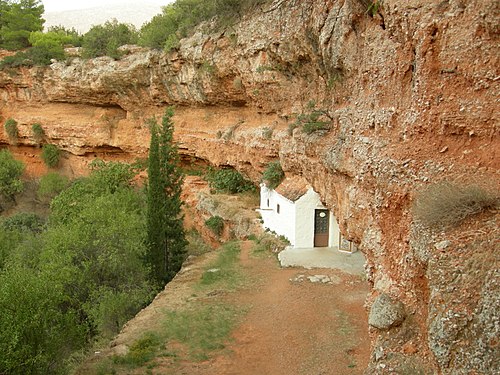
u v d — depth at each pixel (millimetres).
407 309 8359
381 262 9828
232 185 29859
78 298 16953
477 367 5629
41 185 38875
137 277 19188
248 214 26141
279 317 15352
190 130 33531
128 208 25141
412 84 9773
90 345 14859
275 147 24781
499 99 7895
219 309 16156
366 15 12906
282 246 21641
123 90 37375
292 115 22656
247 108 29734
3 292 11672
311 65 19422
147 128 37219
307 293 16906
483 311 5887
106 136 39469
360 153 12164
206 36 28672
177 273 20219
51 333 11867
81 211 22609
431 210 7617
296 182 22094
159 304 16797
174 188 23062
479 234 6855
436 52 8891
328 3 15836
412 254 8055
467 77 8352
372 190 10945
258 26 23609
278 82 23406
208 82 29438
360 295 16438
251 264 20516
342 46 14383
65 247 17906
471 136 8258
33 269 18234
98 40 38906
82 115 41406
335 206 15883
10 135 44219
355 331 13969
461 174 8094
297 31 19016
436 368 6441
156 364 12789
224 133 30328
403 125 9859
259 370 12492
